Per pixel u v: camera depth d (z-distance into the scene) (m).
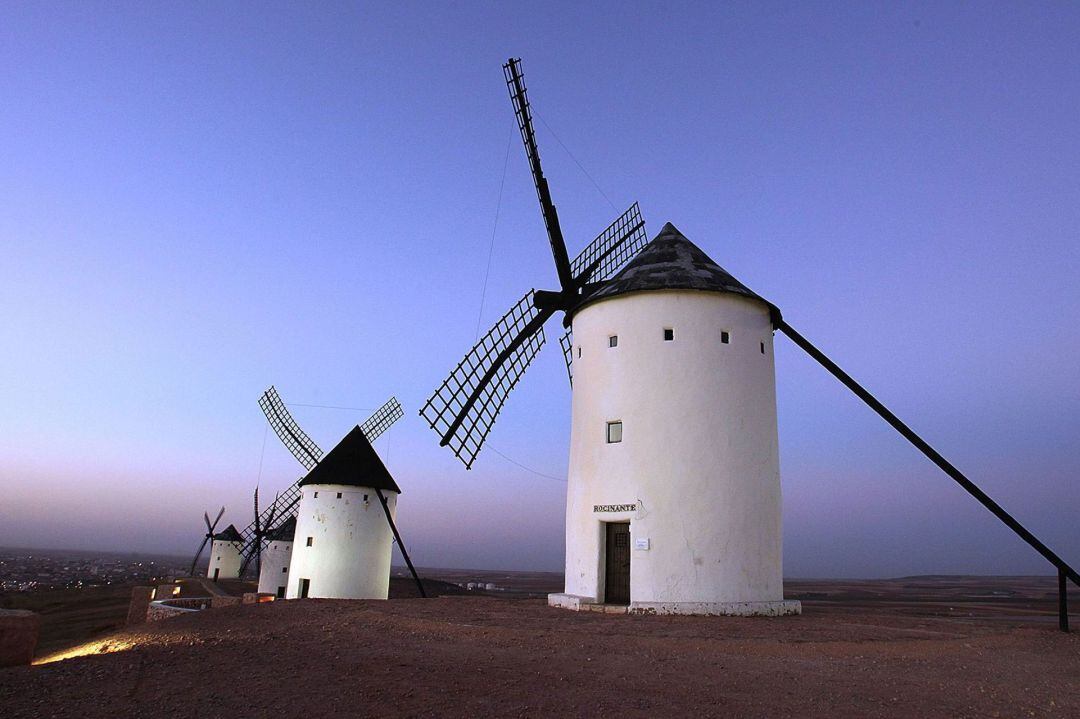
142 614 30.03
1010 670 9.88
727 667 9.59
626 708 7.50
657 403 17.75
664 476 17.20
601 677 8.95
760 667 9.62
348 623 13.97
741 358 18.45
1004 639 12.30
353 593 34.50
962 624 15.07
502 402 24.09
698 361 18.00
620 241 27.56
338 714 7.19
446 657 10.24
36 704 7.34
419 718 7.08
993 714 7.59
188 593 50.34
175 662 9.72
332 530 35.00
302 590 34.81
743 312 18.89
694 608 16.12
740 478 17.50
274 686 8.37
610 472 17.88
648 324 18.41
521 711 7.36
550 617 14.88
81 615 43.09
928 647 11.12
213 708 7.33
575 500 18.72
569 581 18.38
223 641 11.76
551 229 23.42
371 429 49.12
